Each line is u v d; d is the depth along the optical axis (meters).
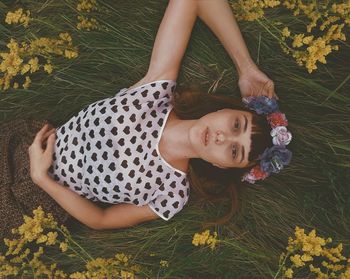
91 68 1.63
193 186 1.54
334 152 1.52
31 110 1.64
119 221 1.48
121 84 1.62
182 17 1.42
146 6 1.61
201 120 1.33
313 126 1.57
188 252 1.61
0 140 1.53
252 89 1.51
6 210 1.49
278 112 1.36
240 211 1.61
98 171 1.41
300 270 1.58
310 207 1.59
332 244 1.57
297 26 1.55
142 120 1.39
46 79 1.62
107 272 1.43
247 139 1.32
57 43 1.53
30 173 1.46
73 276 1.44
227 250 1.59
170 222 1.61
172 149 1.40
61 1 1.60
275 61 1.57
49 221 1.42
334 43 1.55
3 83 1.62
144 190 1.42
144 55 1.60
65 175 1.45
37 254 1.47
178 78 1.61
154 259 1.61
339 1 1.48
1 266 1.48
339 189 1.56
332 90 1.56
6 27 1.64
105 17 1.61
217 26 1.47
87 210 1.46
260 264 1.58
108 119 1.38
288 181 1.61
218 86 1.59
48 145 1.44
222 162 1.34
